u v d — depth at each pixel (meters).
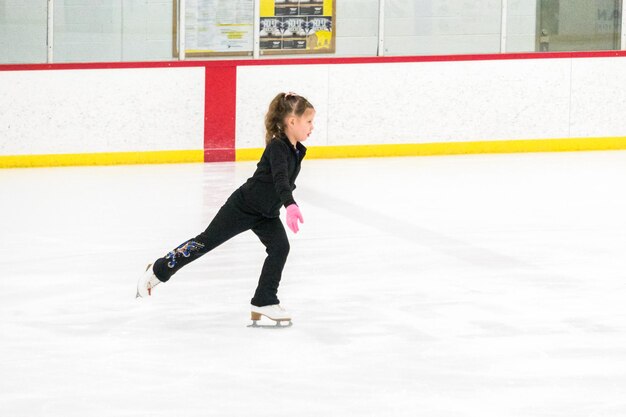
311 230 14.89
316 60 21.73
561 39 22.91
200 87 21.31
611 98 22.95
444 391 8.45
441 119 22.38
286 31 21.91
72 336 10.04
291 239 14.30
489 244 14.01
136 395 8.39
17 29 20.78
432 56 22.17
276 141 9.72
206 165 21.08
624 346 9.66
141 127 21.14
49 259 13.23
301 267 12.77
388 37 22.36
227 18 21.59
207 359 9.30
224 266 12.87
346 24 22.17
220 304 11.17
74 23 20.97
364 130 22.09
